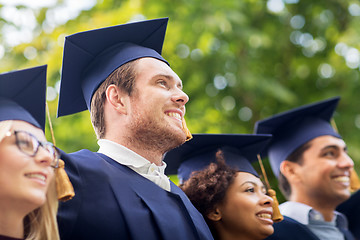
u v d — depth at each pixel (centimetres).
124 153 290
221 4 704
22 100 248
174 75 303
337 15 818
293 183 448
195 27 689
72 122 668
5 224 214
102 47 315
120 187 275
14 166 209
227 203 351
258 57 788
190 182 360
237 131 730
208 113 728
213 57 739
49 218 230
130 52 308
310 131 450
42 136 227
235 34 712
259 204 350
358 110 781
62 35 673
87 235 260
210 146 385
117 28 311
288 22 815
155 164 301
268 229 346
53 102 670
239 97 764
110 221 264
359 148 739
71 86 325
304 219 424
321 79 812
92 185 270
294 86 804
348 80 798
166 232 271
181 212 289
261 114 770
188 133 307
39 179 214
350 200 486
